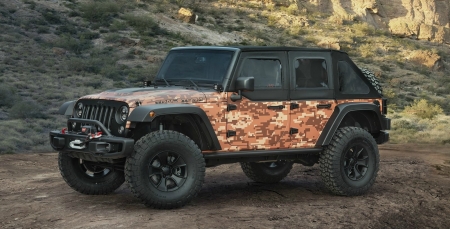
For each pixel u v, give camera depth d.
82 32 48.19
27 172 10.51
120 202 6.98
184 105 6.36
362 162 7.64
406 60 65.06
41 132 22.95
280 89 7.10
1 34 42.81
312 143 7.36
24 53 39.75
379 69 59.34
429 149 15.30
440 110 40.03
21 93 30.50
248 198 7.38
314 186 8.45
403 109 42.38
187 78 7.18
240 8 71.62
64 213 6.41
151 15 58.00
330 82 7.52
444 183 8.81
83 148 6.32
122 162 6.65
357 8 82.19
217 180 9.14
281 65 7.14
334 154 7.36
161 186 6.36
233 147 6.82
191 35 55.22
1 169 10.80
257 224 5.82
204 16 65.25
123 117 6.29
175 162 6.40
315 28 70.69
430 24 85.75
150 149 6.19
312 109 7.32
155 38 50.91
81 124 6.69
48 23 48.25
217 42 55.47
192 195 6.44
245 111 6.85
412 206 7.04
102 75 38.31
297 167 10.41
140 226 5.64
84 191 7.41
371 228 5.94
